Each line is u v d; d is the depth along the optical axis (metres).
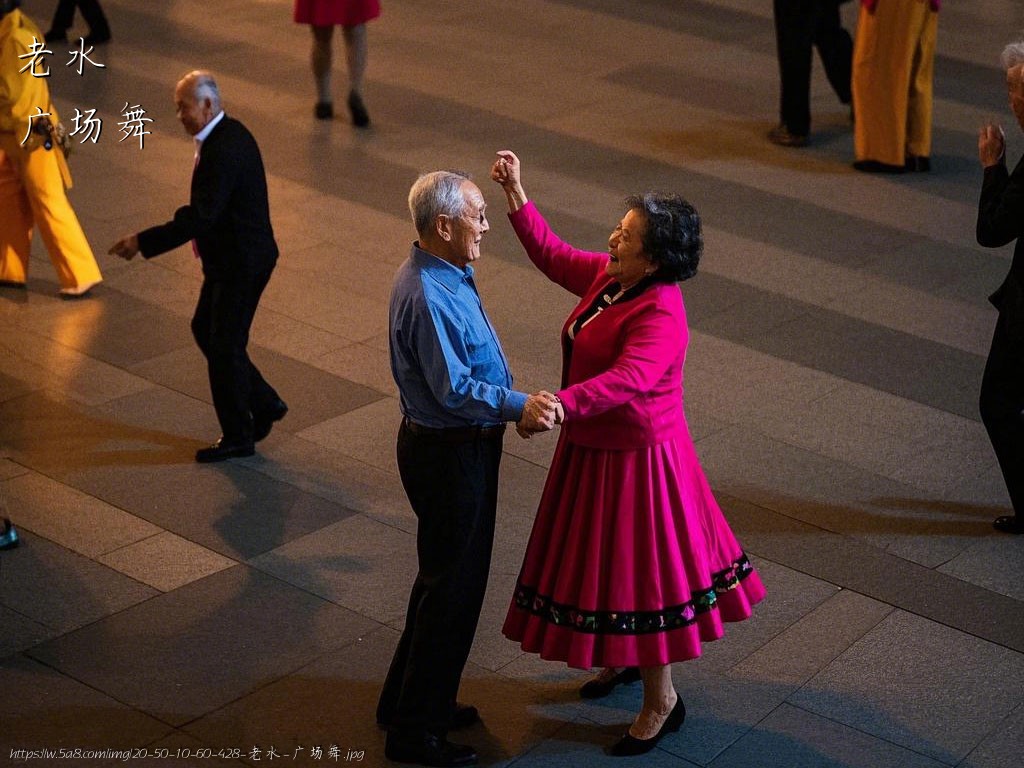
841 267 8.34
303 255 8.24
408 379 4.22
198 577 5.39
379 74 11.32
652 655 4.30
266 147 9.77
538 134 10.24
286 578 5.40
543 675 4.94
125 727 4.56
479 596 4.38
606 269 4.34
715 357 7.24
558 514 4.39
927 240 8.76
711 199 9.23
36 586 5.29
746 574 4.60
